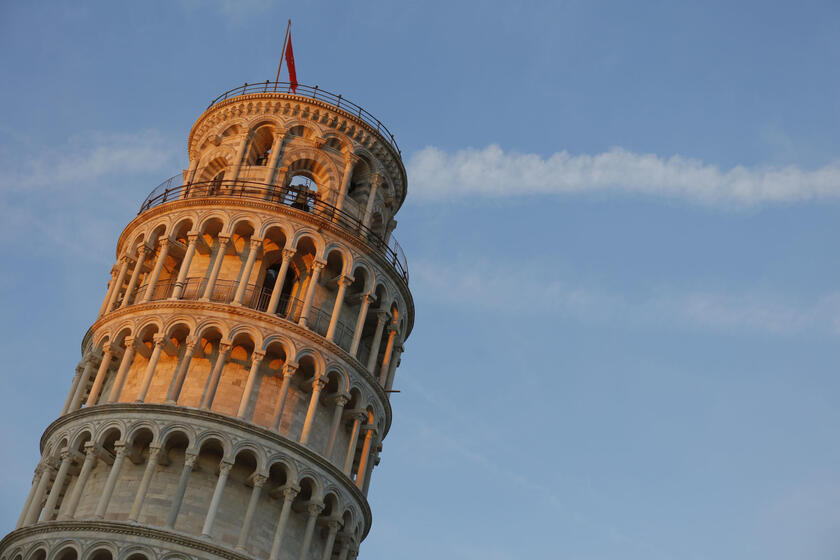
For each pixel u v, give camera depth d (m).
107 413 58.56
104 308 65.88
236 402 59.97
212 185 68.94
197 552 53.56
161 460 56.97
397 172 74.75
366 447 64.06
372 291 66.06
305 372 62.38
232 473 57.75
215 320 60.97
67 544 54.03
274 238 65.12
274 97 71.06
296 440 60.16
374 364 65.31
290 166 69.50
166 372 60.91
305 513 59.28
